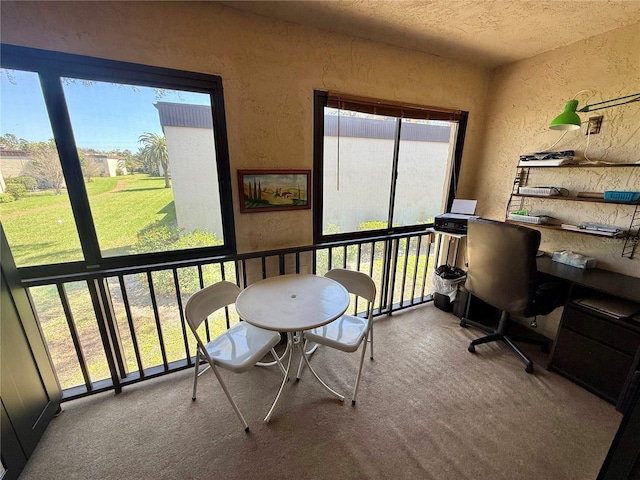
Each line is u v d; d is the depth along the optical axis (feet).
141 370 5.70
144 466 4.07
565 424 4.78
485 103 8.51
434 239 8.84
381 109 6.92
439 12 5.21
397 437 4.54
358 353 6.70
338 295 5.21
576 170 6.56
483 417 4.92
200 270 5.64
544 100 7.07
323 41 5.96
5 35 3.87
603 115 6.00
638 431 2.44
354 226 7.79
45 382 4.59
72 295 5.34
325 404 5.19
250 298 5.07
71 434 4.56
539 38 6.22
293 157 6.35
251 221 6.26
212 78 5.19
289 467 4.07
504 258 5.71
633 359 4.79
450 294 8.40
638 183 5.61
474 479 3.92
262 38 5.42
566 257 6.53
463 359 6.50
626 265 5.85
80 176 4.69
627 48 5.56
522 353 6.31
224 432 4.62
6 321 3.92
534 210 7.52
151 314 6.23
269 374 5.98
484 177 8.82
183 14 4.76
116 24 4.39
